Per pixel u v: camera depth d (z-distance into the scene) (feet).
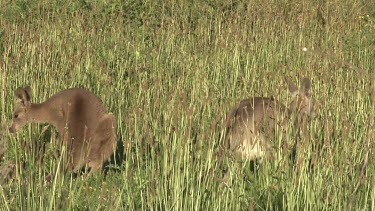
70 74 52.42
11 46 57.06
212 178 32.71
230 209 32.53
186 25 71.92
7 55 52.65
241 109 41.47
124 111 47.03
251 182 36.40
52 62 53.01
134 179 36.19
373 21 76.02
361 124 42.16
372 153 36.01
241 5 76.79
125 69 56.59
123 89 51.21
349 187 32.83
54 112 42.16
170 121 36.47
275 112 37.70
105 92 50.31
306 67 54.13
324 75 49.03
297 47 64.80
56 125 42.29
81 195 34.88
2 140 39.45
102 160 40.50
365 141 36.14
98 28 67.31
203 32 69.15
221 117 38.47
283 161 35.19
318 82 48.06
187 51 61.93
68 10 72.38
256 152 39.17
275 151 36.24
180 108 38.11
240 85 52.08
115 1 73.00
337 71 52.47
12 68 51.31
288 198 33.58
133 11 72.95
